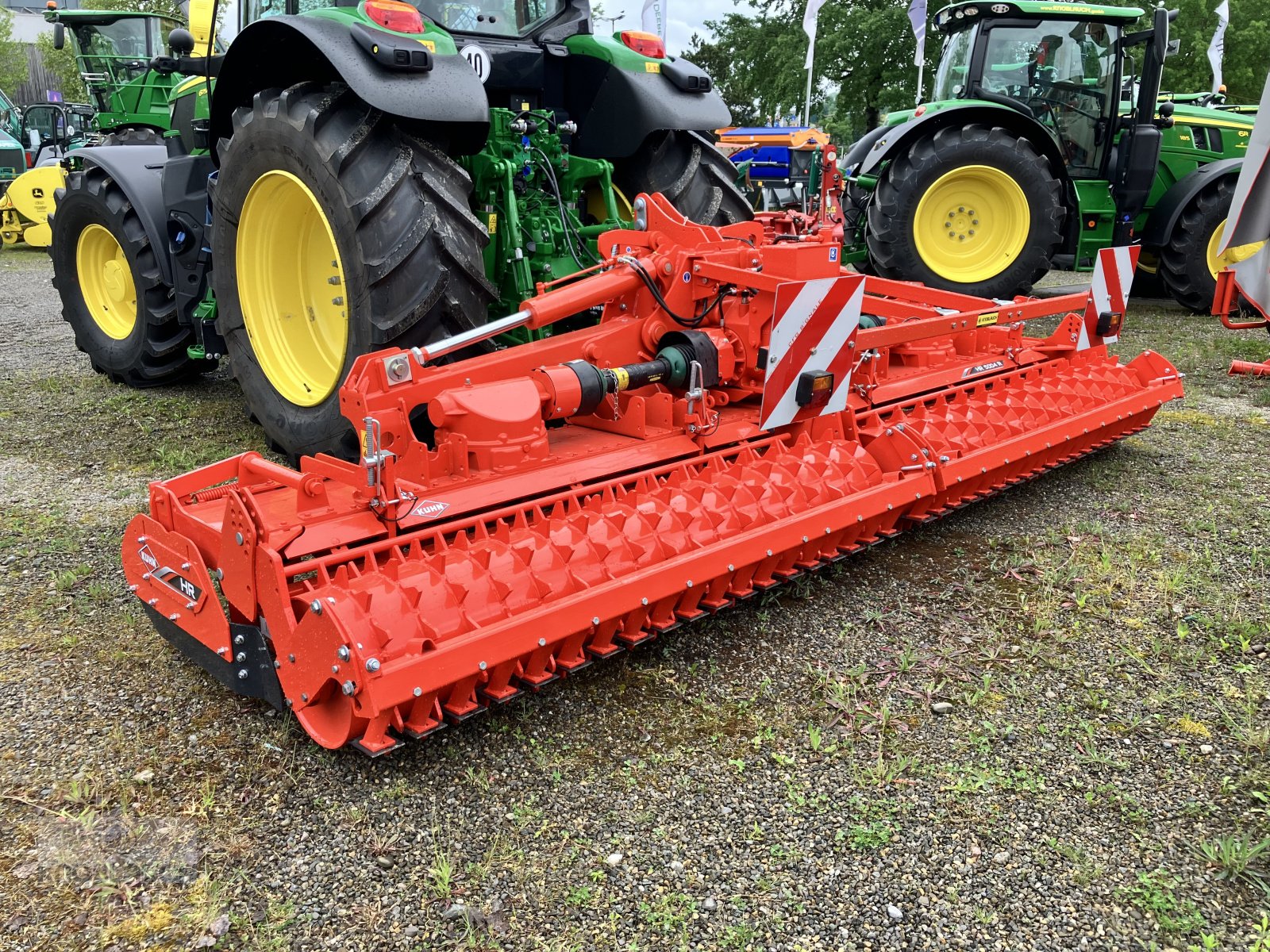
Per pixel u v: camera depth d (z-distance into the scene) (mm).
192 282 5180
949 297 4625
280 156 3693
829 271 3484
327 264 4070
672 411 3398
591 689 2732
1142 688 2777
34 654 2846
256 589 2350
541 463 2986
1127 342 7758
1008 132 8219
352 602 2189
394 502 2541
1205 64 24188
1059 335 4820
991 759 2438
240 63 4137
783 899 1968
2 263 13492
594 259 4672
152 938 1841
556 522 2719
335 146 3436
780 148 15758
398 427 2779
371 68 3395
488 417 2855
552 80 4910
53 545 3584
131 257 5559
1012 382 4422
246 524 2312
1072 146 8898
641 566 2650
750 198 13656
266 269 4145
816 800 2270
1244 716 2623
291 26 3523
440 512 2652
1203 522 3977
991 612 3232
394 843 2102
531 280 4332
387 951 1820
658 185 4961
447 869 1977
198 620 2600
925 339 3883
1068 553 3688
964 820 2209
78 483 4277
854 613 3221
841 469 3305
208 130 4797
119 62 11875
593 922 1896
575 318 4762
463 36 4477
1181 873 2051
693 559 2709
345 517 2596
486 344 4234
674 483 3092
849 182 9414
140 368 5812
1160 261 9438
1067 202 8531
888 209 8398
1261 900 1977
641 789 2303
